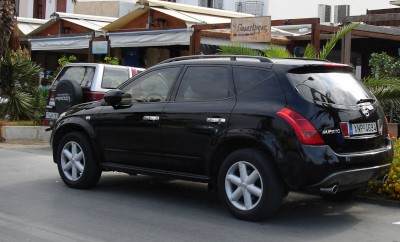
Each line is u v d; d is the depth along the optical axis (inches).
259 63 257.9
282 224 250.2
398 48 716.0
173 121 271.1
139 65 764.6
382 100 412.5
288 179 234.2
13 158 443.8
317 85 247.1
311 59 270.8
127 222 251.3
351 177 240.1
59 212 268.2
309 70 253.0
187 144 266.7
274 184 239.8
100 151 308.2
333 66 260.4
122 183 343.9
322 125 234.4
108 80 475.5
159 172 282.8
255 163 242.5
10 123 580.4
